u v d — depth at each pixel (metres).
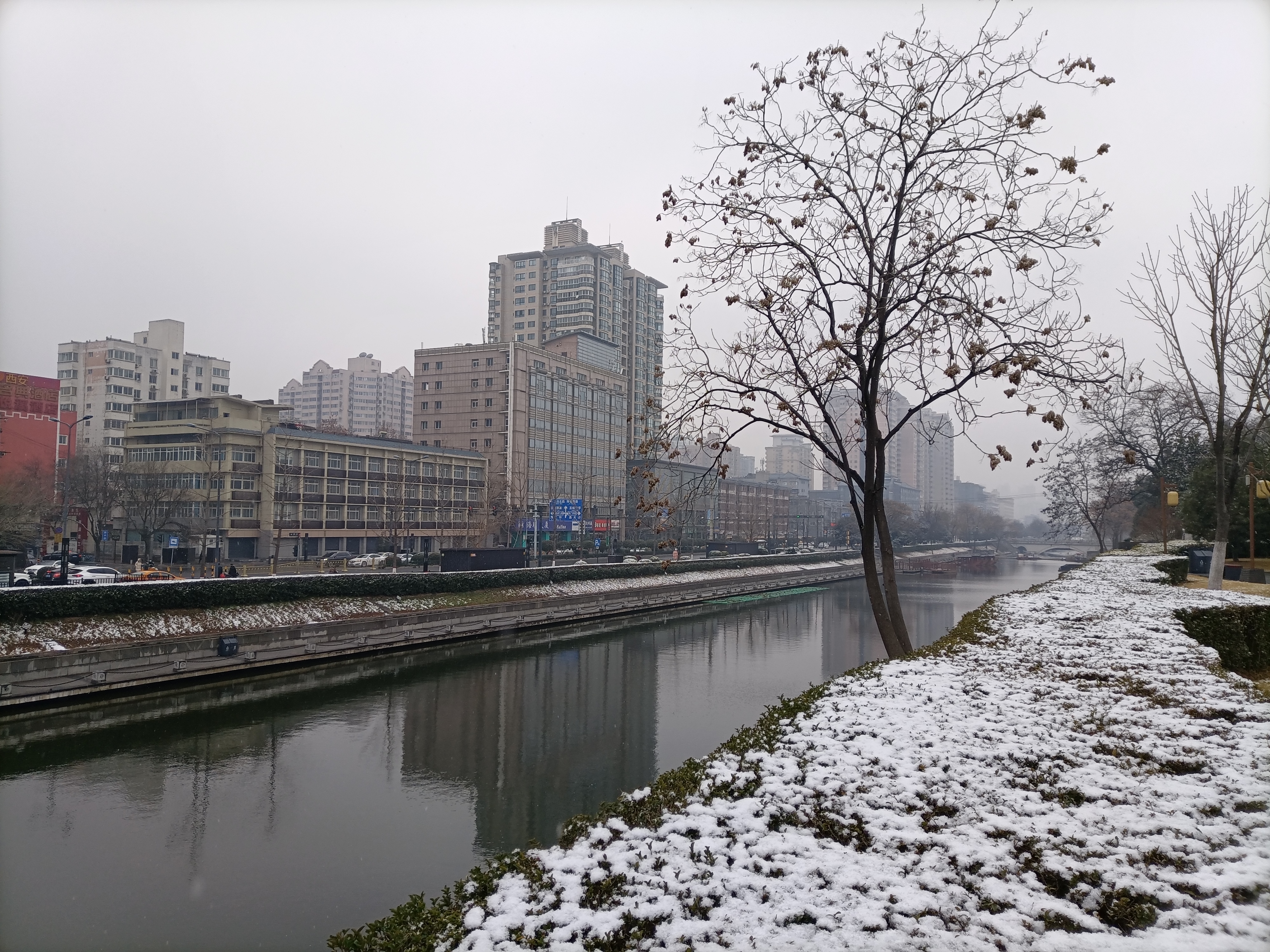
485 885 4.59
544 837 13.82
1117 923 3.82
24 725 19.22
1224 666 13.61
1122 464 44.62
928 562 103.56
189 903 11.08
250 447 55.75
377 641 30.25
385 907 11.12
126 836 13.34
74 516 51.97
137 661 22.17
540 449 82.12
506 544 69.12
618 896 4.21
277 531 51.72
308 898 11.33
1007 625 12.16
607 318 105.50
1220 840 4.48
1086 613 13.20
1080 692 7.77
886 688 8.03
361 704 23.17
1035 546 181.75
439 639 33.38
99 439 81.69
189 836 13.45
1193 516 33.59
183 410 57.94
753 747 6.49
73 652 20.73
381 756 18.42
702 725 22.11
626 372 110.06
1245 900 3.86
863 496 13.09
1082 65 10.23
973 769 5.66
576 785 16.83
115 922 10.46
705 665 31.84
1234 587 23.14
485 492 68.25
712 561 65.50
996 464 10.05
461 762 18.27
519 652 33.50
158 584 24.44
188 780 16.30
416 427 82.19
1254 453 29.52
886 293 11.38
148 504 48.59
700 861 4.59
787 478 172.12
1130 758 5.88
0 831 13.38
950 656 9.80
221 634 24.66
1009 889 4.06
